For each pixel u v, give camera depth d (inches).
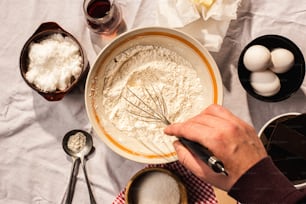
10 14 36.8
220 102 32.9
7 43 36.7
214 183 28.5
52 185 36.3
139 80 34.8
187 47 33.2
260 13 35.1
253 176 25.6
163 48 34.1
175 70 34.5
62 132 36.2
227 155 26.3
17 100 36.6
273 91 32.4
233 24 35.2
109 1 34.9
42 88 33.9
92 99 33.6
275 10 34.9
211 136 26.4
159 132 34.1
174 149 32.6
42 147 36.4
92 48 36.1
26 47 34.0
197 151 27.9
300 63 32.8
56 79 33.8
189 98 34.4
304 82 34.6
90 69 32.8
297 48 32.7
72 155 35.8
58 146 36.2
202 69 33.5
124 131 34.3
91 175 35.9
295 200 24.8
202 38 33.9
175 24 33.5
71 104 36.1
